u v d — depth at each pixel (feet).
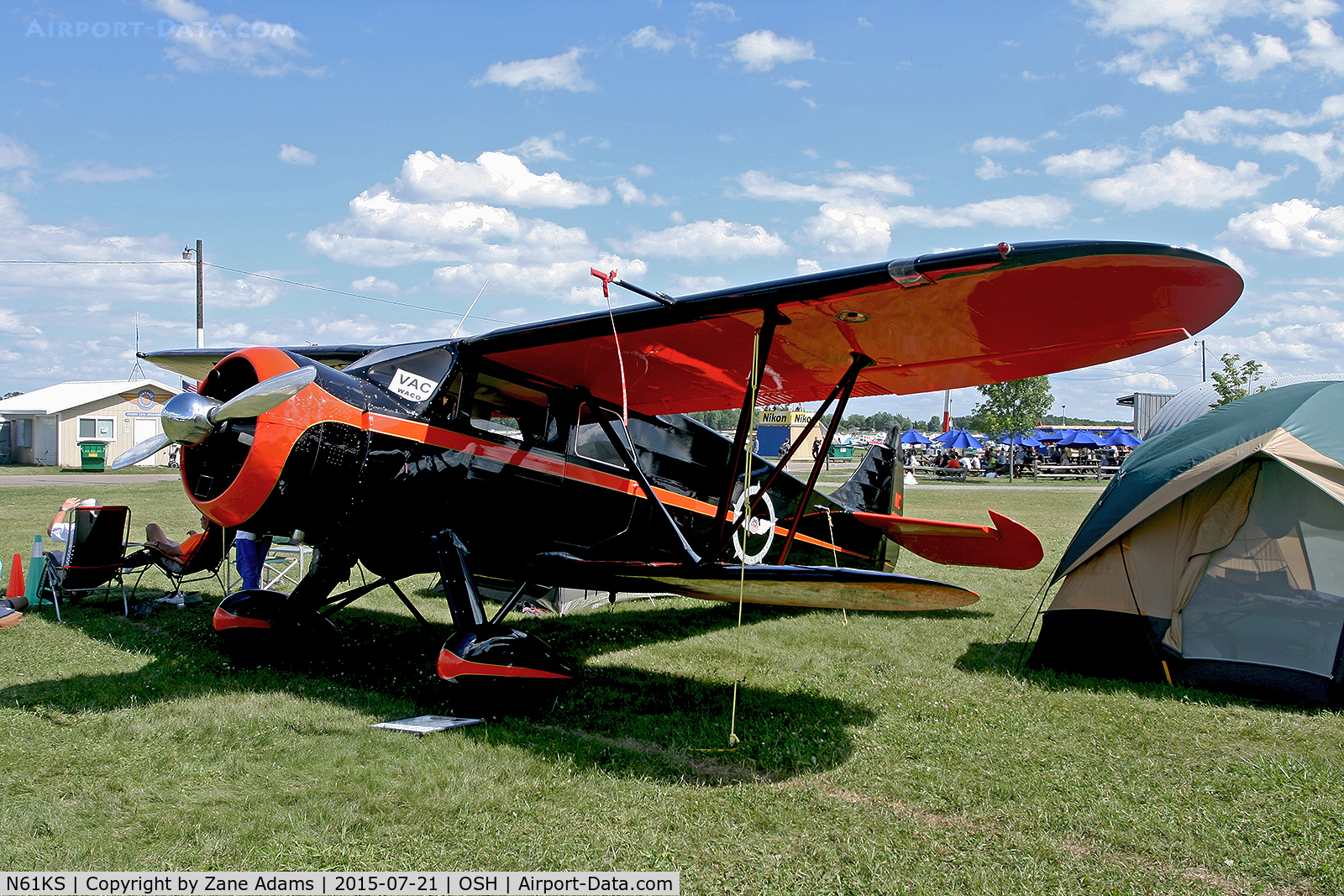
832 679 18.03
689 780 12.03
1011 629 23.98
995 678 18.31
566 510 18.74
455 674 14.62
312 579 18.56
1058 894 9.05
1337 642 16.52
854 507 28.89
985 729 14.66
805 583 13.73
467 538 17.01
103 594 26.43
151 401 110.32
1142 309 13.44
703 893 8.94
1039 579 33.58
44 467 103.96
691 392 20.54
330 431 14.46
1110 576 19.02
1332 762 13.20
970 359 17.20
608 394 20.18
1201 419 20.35
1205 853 10.08
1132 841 10.35
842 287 13.35
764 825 10.60
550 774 12.07
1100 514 20.03
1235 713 15.81
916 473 132.67
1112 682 18.08
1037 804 11.37
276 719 14.15
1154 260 11.41
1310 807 11.37
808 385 20.04
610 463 19.83
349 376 15.51
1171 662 18.04
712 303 14.62
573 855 9.66
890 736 14.20
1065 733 14.49
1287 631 17.07
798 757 12.99
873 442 29.89
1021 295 13.21
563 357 17.57
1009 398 142.51
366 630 21.97
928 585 13.17
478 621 15.61
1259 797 11.72
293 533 15.42
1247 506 18.10
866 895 8.95
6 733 13.20
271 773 11.87
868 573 13.15
